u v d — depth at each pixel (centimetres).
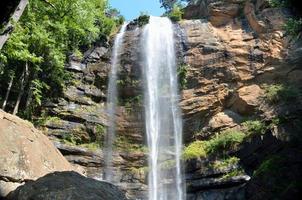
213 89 2839
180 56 3041
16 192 700
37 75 2700
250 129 2519
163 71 3066
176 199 2533
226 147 2516
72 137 2691
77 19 2406
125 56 3138
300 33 1692
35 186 691
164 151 2789
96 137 2752
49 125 2675
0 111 1341
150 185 2616
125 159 2736
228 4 3188
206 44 3009
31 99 2702
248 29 3019
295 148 2166
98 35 3105
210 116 2786
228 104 2789
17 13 771
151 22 3325
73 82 2906
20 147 1237
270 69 2755
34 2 2106
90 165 2623
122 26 3388
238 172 2397
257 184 2047
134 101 2959
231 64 2866
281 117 2444
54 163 1382
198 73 2925
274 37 2847
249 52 2873
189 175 2541
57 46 2608
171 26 3238
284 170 2023
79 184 705
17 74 2670
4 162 1136
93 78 2998
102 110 2881
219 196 2391
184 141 2788
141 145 2817
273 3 1598
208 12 3247
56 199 661
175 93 2934
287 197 1892
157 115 2930
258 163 2369
